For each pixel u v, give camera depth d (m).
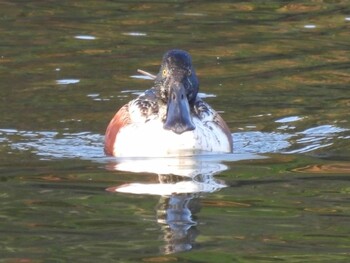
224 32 19.03
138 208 10.31
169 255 8.87
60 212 10.16
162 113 13.14
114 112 14.59
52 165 12.16
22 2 21.44
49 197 10.70
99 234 9.41
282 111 14.70
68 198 10.66
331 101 15.09
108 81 15.95
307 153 12.79
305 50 17.81
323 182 11.35
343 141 13.30
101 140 13.50
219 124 13.34
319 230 9.62
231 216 10.03
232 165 12.24
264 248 9.09
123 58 17.19
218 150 12.98
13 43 18.08
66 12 20.61
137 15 20.38
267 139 13.51
